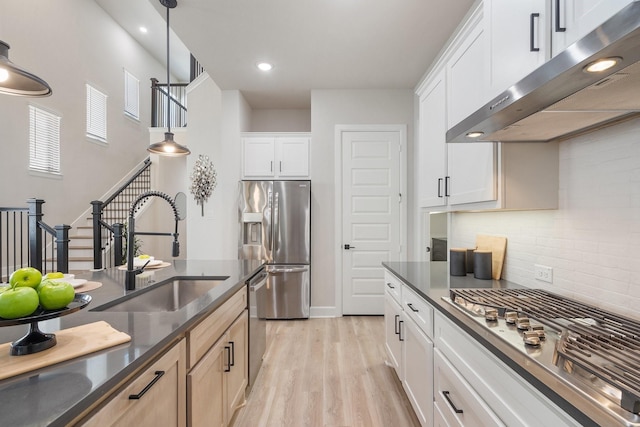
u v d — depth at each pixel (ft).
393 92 13.69
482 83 5.48
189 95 15.57
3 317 2.65
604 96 3.29
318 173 13.67
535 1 3.91
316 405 7.17
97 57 18.95
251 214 13.11
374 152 13.69
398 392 7.68
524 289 5.56
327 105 13.70
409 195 13.62
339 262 13.64
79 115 17.60
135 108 22.76
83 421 2.31
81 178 17.79
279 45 10.23
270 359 9.46
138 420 3.02
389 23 9.04
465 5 8.30
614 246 4.21
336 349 10.19
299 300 13.14
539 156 5.21
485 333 3.58
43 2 15.19
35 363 2.62
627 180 4.05
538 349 3.09
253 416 6.79
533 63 3.96
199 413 4.43
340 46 10.30
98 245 12.03
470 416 3.95
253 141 13.76
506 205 5.16
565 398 2.33
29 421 1.94
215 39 9.88
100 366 2.65
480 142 5.54
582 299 4.71
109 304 4.79
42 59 15.19
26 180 14.53
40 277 2.98
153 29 21.56
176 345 3.86
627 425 2.01
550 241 5.35
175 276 6.88
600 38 2.32
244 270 7.66
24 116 14.37
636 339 3.08
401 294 7.31
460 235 8.73
